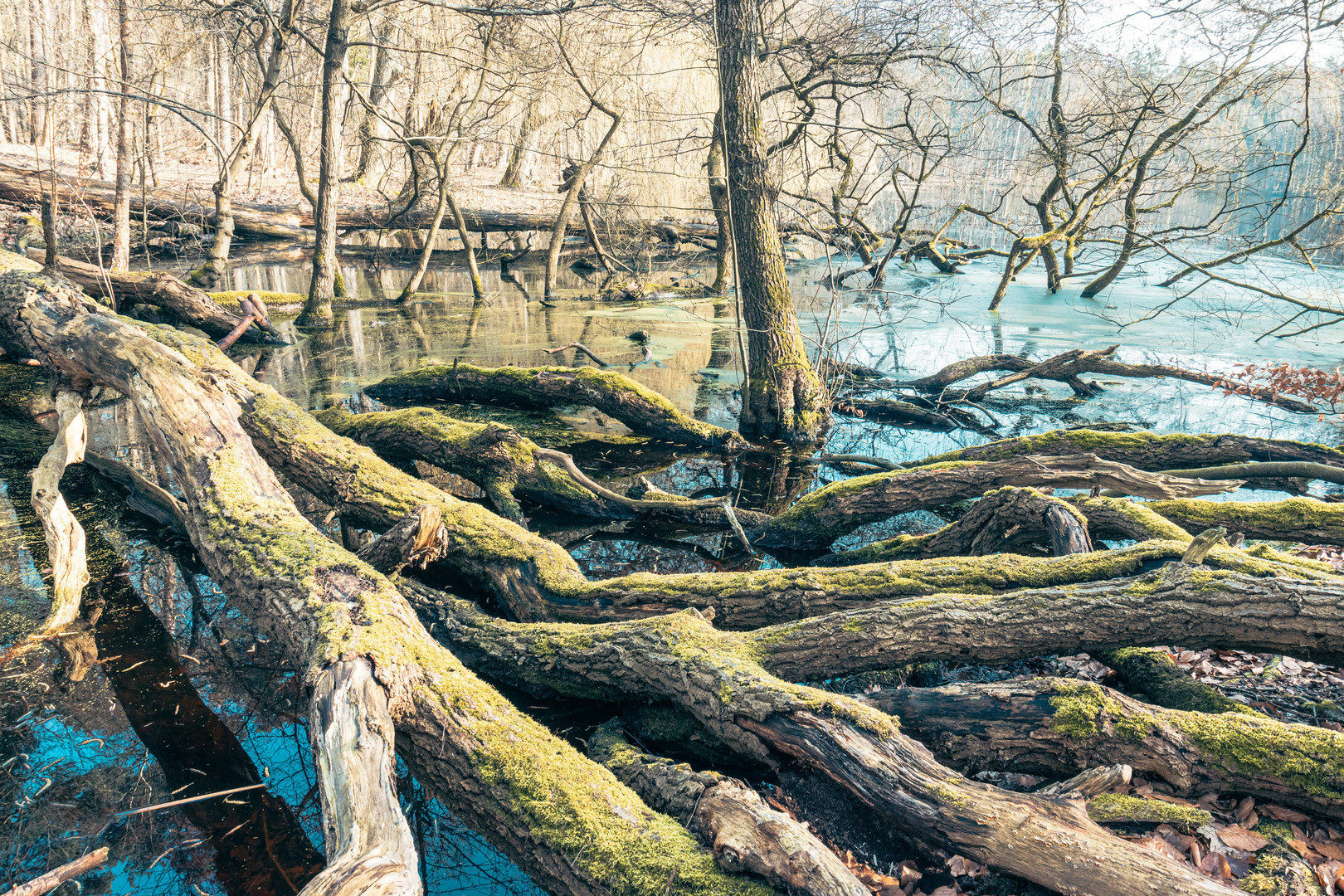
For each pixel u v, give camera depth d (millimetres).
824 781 2949
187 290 10789
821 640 3480
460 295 15477
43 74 17500
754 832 2430
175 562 5008
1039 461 5270
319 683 2889
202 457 4688
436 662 3207
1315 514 4750
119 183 11266
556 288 16734
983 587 3783
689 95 16656
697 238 18969
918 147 12961
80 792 3111
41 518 4566
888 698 3246
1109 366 8750
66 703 3658
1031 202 14852
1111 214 19891
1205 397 9039
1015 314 13648
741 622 3992
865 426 8305
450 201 14195
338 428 7090
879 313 12234
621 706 3621
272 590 3611
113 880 2711
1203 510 4938
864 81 12719
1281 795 2723
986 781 3059
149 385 5055
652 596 4098
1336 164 13867
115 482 6008
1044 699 3031
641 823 2605
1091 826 2418
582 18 13680
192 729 3504
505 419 8094
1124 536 4598
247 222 16047
